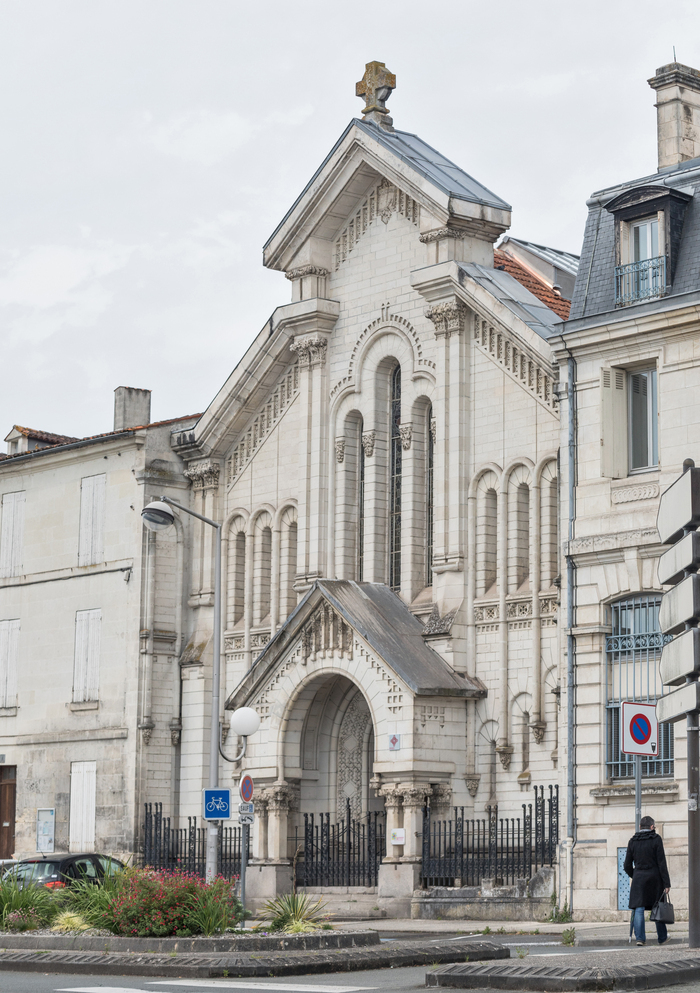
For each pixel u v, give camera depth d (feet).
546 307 122.31
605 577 104.68
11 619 157.38
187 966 65.41
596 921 100.63
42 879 101.24
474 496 121.80
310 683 124.47
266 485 140.56
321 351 135.03
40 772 150.30
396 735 116.26
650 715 75.97
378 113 135.13
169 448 146.10
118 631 145.07
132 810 139.23
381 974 64.95
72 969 69.15
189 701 141.28
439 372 124.26
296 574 135.13
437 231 124.88
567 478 107.55
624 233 106.52
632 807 100.83
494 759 117.39
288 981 61.93
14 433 173.88
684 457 100.78
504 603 118.32
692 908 61.41
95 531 149.38
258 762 127.34
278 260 138.62
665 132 114.01
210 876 99.60
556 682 114.21
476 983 56.24
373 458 130.52
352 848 126.11
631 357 104.78
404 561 126.93
